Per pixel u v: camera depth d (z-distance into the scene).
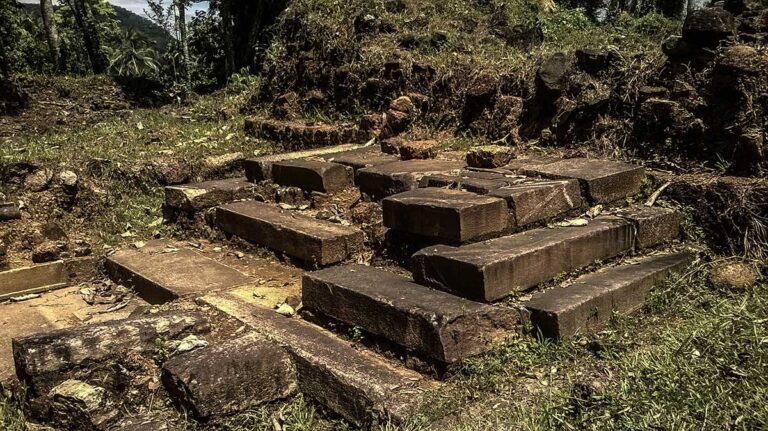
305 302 4.21
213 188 6.23
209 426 3.23
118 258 5.62
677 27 8.41
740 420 2.80
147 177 6.98
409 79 7.46
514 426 3.04
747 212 4.56
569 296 3.82
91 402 3.21
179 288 4.79
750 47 5.14
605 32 8.71
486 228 4.20
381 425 3.14
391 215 4.51
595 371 3.45
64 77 14.95
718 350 3.36
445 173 5.23
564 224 4.51
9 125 11.42
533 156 5.91
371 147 6.82
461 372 3.45
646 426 2.86
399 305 3.61
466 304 3.60
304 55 8.66
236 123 9.06
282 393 3.49
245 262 5.41
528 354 3.57
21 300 5.26
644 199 5.04
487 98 6.76
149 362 3.57
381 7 8.54
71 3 18.80
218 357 3.39
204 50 16.88
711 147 5.12
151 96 15.11
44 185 6.43
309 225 5.23
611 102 5.84
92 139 8.33
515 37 8.55
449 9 8.77
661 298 4.15
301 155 6.66
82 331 3.59
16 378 3.71
